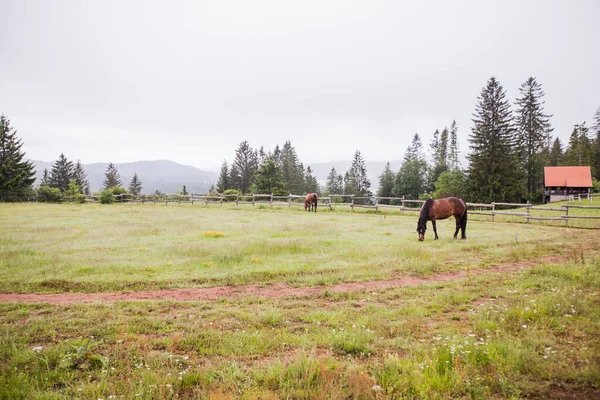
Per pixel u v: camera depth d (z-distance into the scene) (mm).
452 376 3461
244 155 72500
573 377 3383
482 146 45438
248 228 16688
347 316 5695
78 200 37750
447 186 50000
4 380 3566
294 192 79312
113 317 5590
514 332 4602
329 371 3652
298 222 19766
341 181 100438
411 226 17984
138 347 4516
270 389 3525
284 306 6328
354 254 10586
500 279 7668
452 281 7785
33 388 3477
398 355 4281
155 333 5043
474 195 45625
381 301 6586
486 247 11766
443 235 14914
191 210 28578
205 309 6125
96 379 3736
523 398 3160
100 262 9328
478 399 3186
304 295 6965
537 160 54094
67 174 79125
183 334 4984
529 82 54594
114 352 4348
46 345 4621
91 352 4348
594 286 6562
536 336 4352
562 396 3145
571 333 4492
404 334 4879
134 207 31734
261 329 5203
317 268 9023
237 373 3799
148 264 9250
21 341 4645
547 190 50125
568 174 49062
